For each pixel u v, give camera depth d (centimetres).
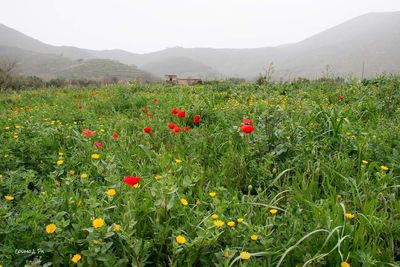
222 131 498
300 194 280
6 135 498
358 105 621
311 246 212
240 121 524
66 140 469
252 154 376
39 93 1502
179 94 1087
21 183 316
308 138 403
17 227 206
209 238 210
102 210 223
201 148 425
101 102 957
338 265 199
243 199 274
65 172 361
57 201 242
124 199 255
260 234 217
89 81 3403
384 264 203
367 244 211
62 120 693
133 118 687
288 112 510
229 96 1002
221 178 335
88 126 577
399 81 815
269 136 406
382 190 286
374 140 391
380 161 359
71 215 232
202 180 326
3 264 188
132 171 341
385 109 609
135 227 228
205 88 1393
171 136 484
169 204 229
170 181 227
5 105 1080
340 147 387
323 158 355
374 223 229
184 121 610
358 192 270
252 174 339
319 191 306
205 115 632
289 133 408
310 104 610
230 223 222
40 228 211
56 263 194
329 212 235
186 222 234
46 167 379
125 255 198
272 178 340
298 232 224
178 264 204
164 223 227
